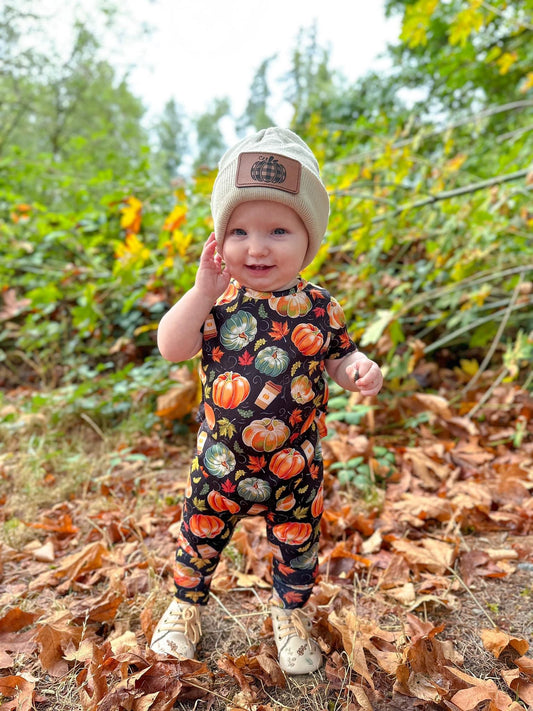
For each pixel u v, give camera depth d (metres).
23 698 0.72
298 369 0.71
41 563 1.08
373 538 1.13
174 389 1.65
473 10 1.88
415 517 1.20
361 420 1.64
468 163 2.94
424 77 4.51
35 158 3.09
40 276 2.46
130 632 0.85
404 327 2.15
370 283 1.94
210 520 0.77
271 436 0.71
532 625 0.90
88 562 1.03
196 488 0.76
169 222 1.80
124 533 1.19
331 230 1.73
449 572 1.05
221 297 0.77
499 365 2.12
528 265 1.96
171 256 1.85
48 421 1.74
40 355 2.25
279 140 0.70
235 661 0.79
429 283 1.99
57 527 1.17
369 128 2.77
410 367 1.69
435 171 2.02
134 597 0.97
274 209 0.68
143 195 2.51
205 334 0.74
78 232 2.46
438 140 3.03
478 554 1.08
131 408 1.80
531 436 1.65
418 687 0.75
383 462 1.41
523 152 2.27
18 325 2.45
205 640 0.87
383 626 0.89
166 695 0.73
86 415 1.79
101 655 0.76
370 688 0.76
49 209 3.18
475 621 0.92
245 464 0.72
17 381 2.28
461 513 1.21
